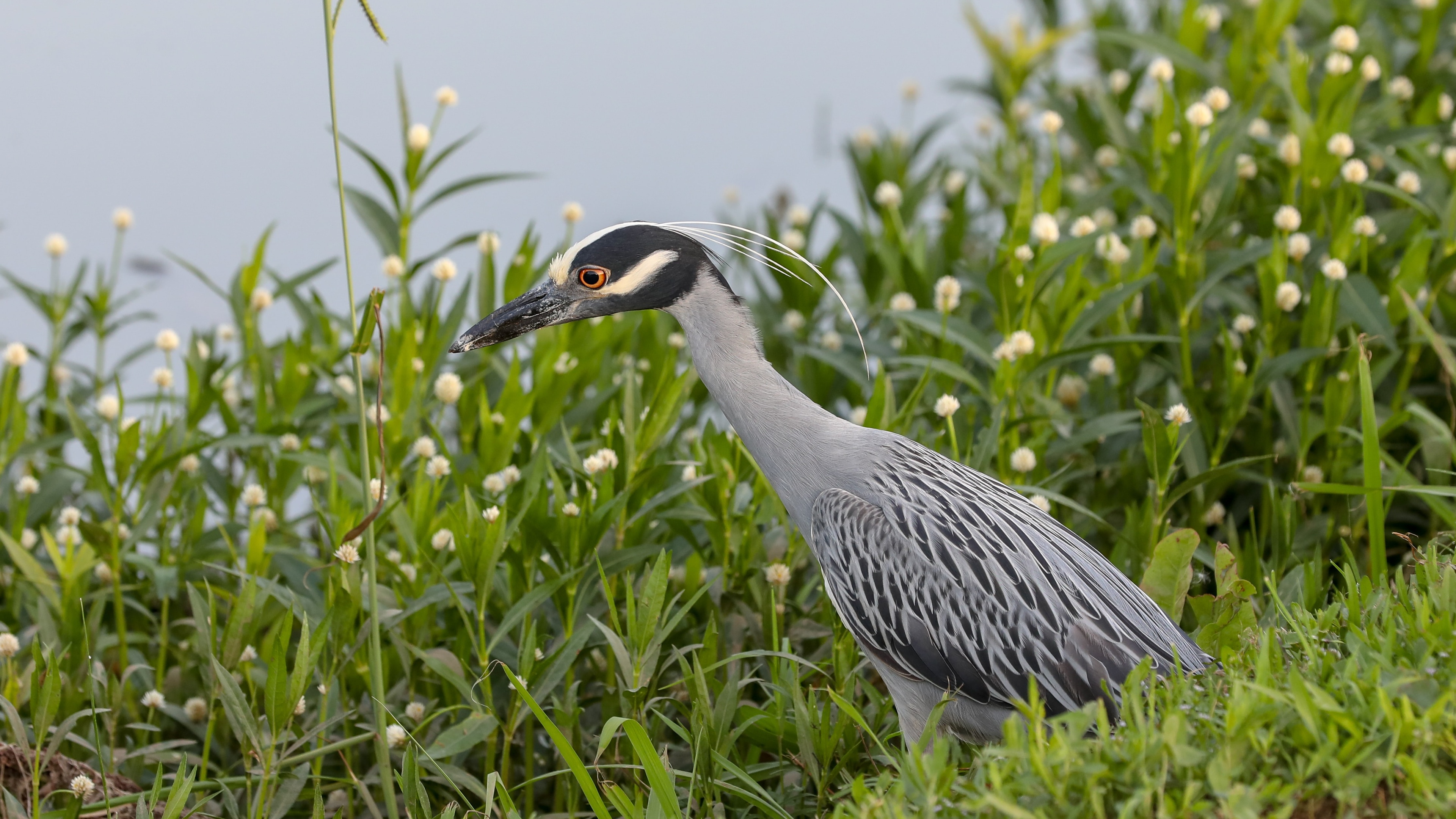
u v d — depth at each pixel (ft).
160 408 44.93
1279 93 48.03
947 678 26.99
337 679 29.40
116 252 45.47
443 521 33.01
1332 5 53.21
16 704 28.89
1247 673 22.66
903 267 43.14
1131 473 36.68
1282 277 35.88
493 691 30.45
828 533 28.35
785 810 27.30
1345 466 35.09
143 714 33.40
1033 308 36.70
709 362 30.22
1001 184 50.11
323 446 46.70
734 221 58.03
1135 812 18.69
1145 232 38.93
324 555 39.17
